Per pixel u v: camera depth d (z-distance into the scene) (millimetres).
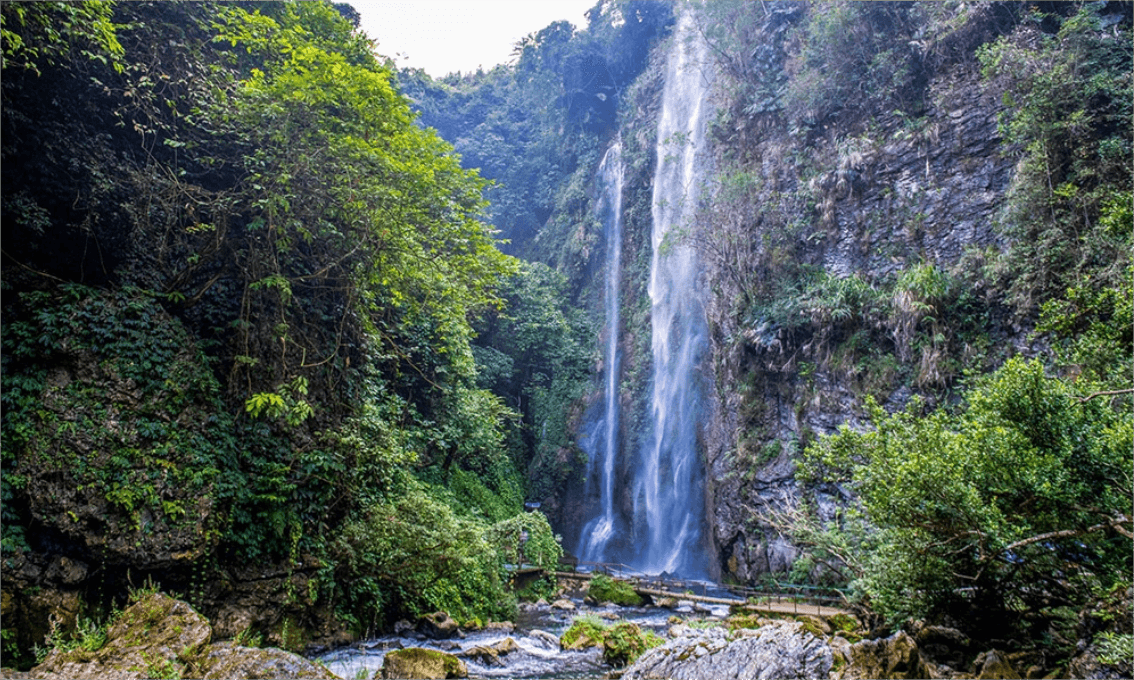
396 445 15805
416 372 21297
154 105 12312
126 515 9680
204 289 12203
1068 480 8961
